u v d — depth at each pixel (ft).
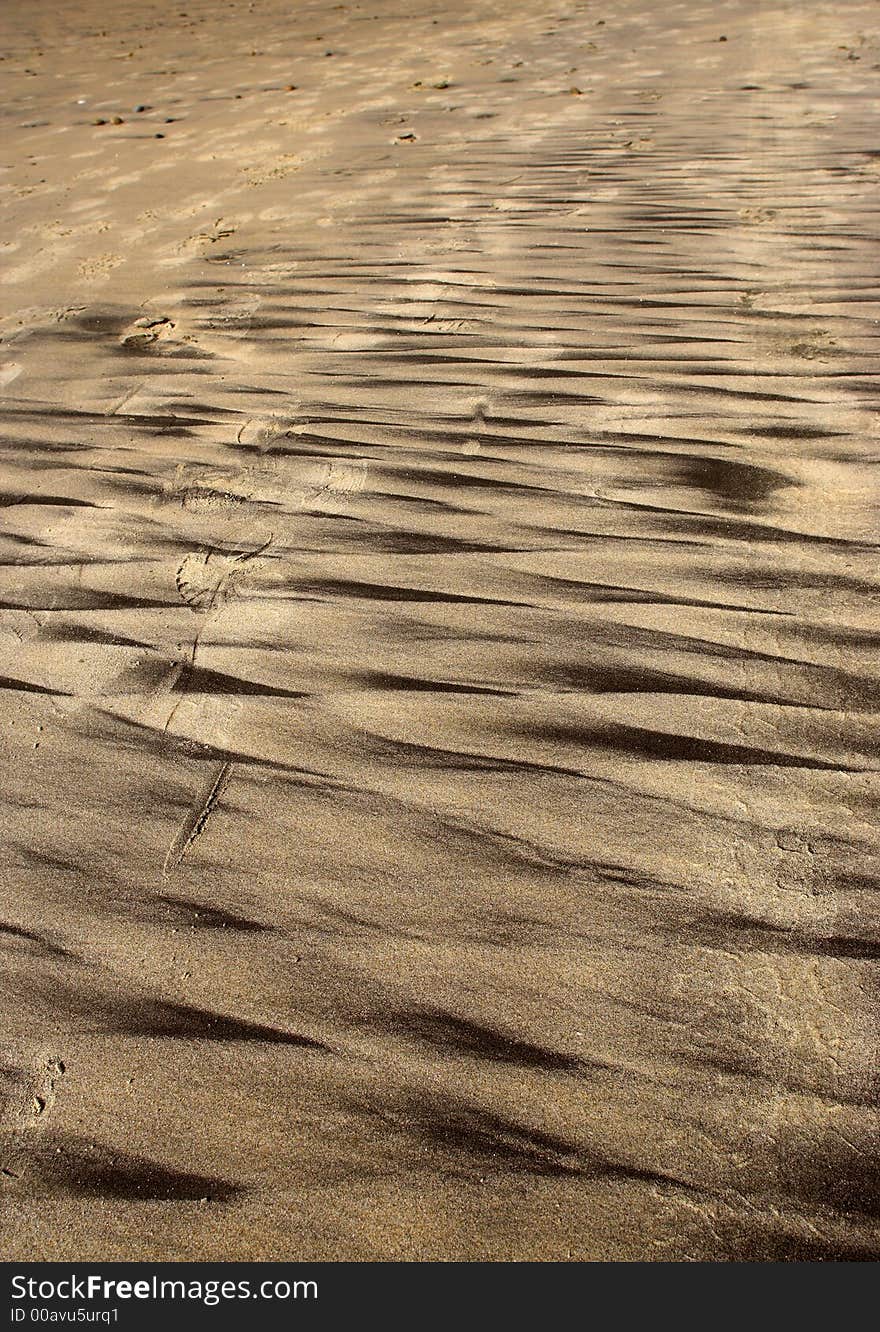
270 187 15.60
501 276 11.62
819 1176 3.60
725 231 12.46
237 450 8.39
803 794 4.95
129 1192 3.69
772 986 4.17
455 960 4.34
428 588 6.57
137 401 9.32
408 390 9.23
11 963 4.44
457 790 5.11
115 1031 4.17
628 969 4.26
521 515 7.28
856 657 5.74
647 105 18.70
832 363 9.09
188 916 4.58
